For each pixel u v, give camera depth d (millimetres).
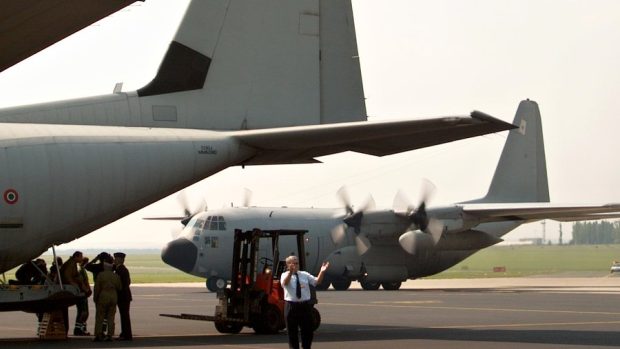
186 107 28500
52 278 26922
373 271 63719
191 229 59156
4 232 25031
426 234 60281
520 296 54781
